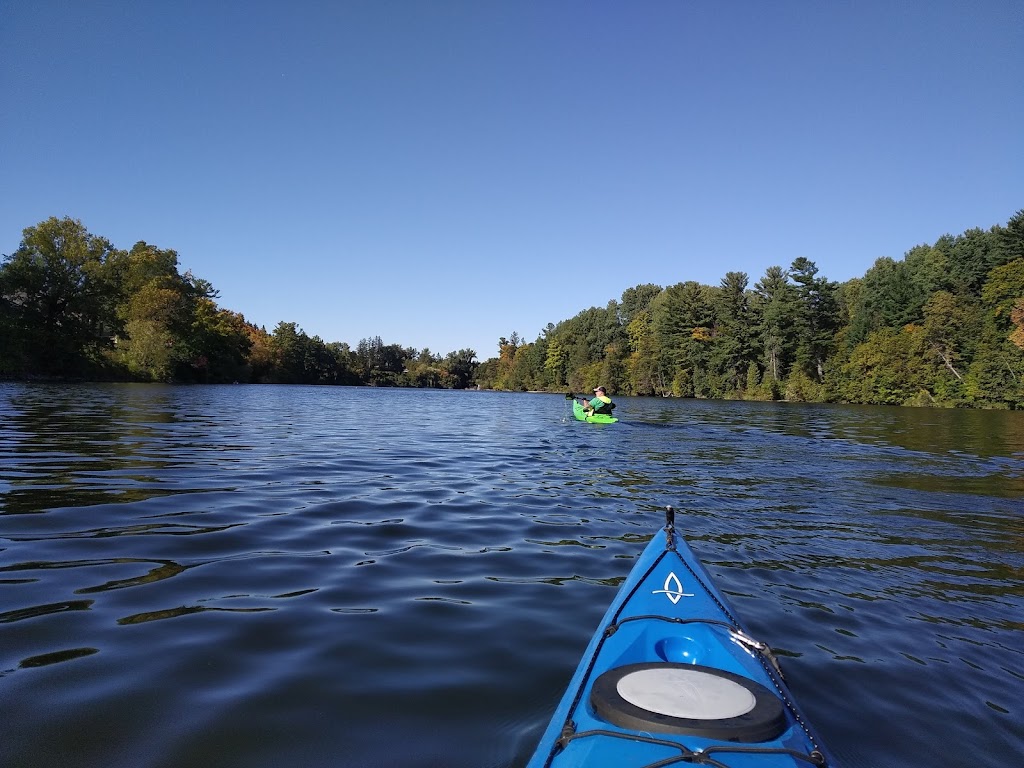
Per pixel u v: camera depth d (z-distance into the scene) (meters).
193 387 43.97
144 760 2.36
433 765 2.41
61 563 4.52
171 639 3.38
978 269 52.50
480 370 119.25
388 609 3.96
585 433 16.91
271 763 2.38
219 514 6.06
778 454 12.79
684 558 4.16
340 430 15.83
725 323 61.06
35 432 12.08
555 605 4.15
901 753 2.66
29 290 40.75
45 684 2.87
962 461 12.16
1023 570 5.14
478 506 7.02
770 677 2.71
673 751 2.09
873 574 4.99
